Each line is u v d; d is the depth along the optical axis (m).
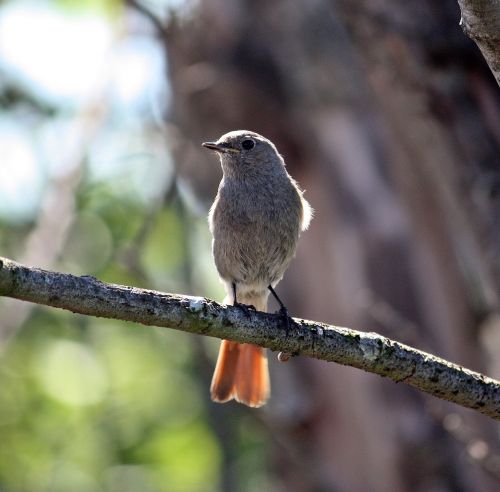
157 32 14.33
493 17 5.87
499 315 9.49
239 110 13.73
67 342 17.50
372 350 6.99
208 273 18.53
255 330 6.83
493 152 9.26
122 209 17.44
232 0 13.62
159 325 6.49
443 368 7.05
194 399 17.38
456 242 12.23
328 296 13.02
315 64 13.23
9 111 17.05
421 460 12.21
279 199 10.09
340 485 12.71
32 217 16.92
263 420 12.98
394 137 11.71
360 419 12.66
